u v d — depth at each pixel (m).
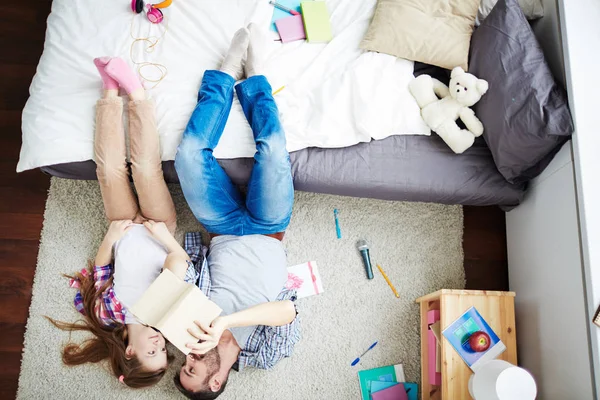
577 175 1.52
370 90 1.69
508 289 1.99
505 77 1.58
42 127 1.65
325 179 1.70
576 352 1.51
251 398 1.89
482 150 1.73
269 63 1.76
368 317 1.95
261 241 1.78
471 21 1.71
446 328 1.67
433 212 2.03
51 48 1.72
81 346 1.89
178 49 1.73
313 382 1.90
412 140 1.72
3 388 1.87
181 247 1.83
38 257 1.94
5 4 2.09
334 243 2.00
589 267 1.46
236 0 1.78
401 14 1.69
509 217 1.96
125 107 1.70
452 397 1.65
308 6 1.78
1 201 1.98
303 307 1.95
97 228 1.97
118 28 1.73
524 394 1.47
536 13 1.73
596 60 1.56
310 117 1.71
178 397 1.88
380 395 1.87
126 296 1.71
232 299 1.72
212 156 1.66
